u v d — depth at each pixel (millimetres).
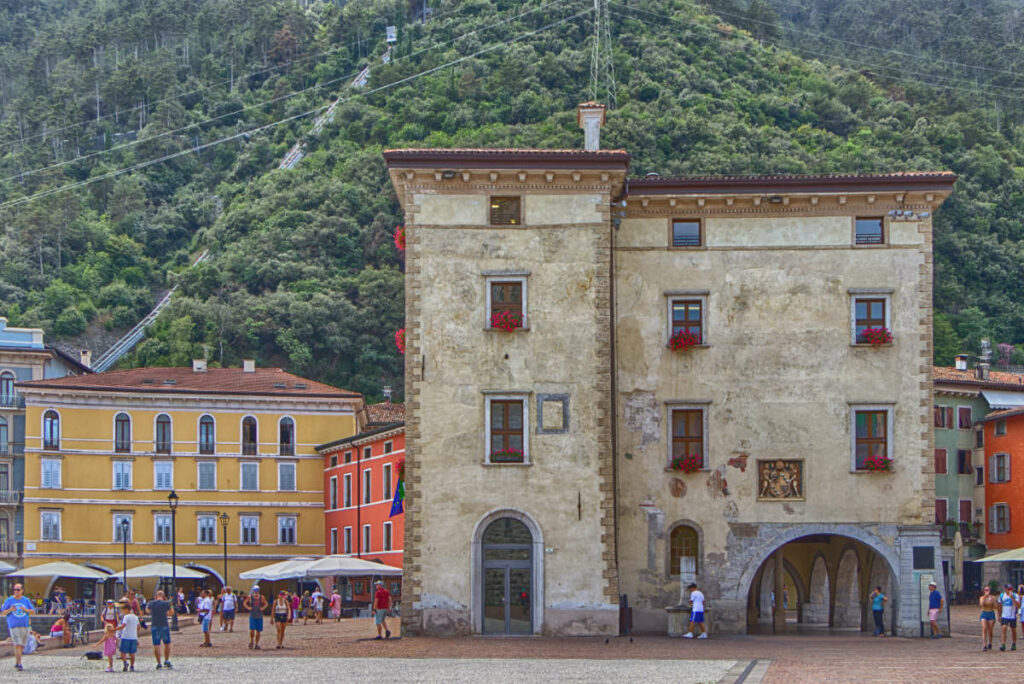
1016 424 93312
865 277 52031
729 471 51406
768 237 52375
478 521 49531
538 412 50000
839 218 52281
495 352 50312
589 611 49031
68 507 97500
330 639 54875
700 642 47250
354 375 175875
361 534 94625
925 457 51156
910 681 32000
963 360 107125
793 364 51812
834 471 51250
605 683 31922
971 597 93938
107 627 39406
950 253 183000
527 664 38531
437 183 50969
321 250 199375
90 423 98438
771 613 63500
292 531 101125
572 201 50969
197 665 41250
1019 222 195875
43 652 51250
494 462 49656
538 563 49250
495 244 50844
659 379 52000
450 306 50500
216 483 100188
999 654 42188
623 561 51031
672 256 52438
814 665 37375
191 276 194125
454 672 35906
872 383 51594
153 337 177750
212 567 99375
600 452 49781
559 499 49562
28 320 190500
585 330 50375
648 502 51312
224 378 105125
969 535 95438
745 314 52156
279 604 50031
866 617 55000
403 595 49531
